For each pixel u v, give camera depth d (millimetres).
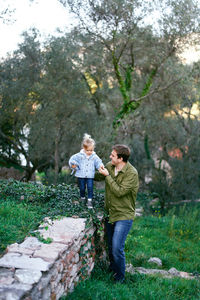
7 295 2051
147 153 16406
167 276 4723
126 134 16094
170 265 5875
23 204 4965
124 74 14109
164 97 15914
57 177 12812
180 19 10328
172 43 11188
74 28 11414
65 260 2971
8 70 14156
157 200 15695
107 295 3174
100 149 10148
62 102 13414
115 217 3975
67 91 13977
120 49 12531
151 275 4547
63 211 4184
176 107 16438
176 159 15133
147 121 16484
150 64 14156
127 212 3945
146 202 13375
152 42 12328
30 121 15180
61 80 13719
